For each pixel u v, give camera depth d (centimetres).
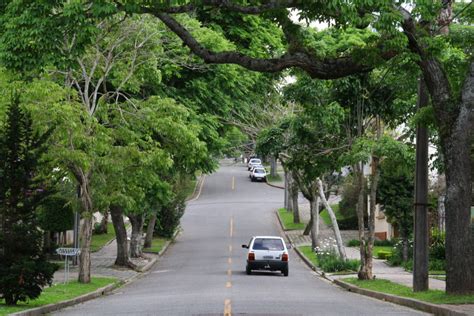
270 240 4044
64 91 3103
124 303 2456
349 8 1781
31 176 2291
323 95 3388
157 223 6438
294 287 3206
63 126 3042
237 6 1966
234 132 5881
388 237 6234
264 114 5050
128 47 3459
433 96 2256
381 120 3656
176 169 4462
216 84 4381
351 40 3669
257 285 3247
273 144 3666
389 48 2033
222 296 2589
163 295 2731
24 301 2272
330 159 3559
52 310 2292
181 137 3478
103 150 3244
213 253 5519
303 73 2933
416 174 2656
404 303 2375
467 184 2220
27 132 2272
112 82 3544
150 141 3434
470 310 1916
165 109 3462
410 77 2984
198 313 1980
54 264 2286
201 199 9581
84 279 3366
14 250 2241
